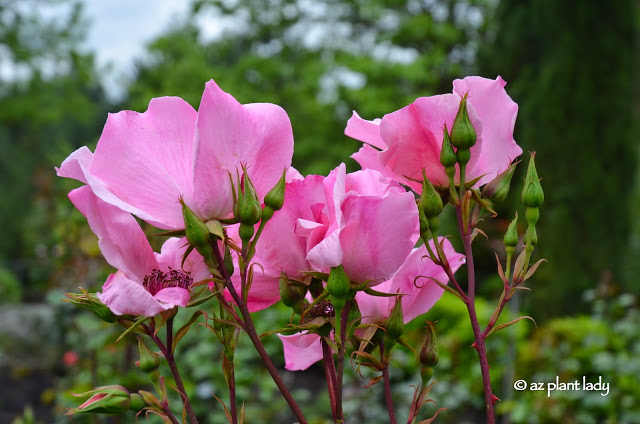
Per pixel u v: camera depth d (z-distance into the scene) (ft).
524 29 21.29
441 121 2.29
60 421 14.56
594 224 19.99
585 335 16.05
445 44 39.19
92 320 13.51
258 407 15.80
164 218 2.10
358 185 2.19
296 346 2.51
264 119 2.12
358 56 35.78
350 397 15.33
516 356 15.64
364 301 2.41
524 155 20.66
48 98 48.44
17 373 19.16
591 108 20.12
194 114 2.13
